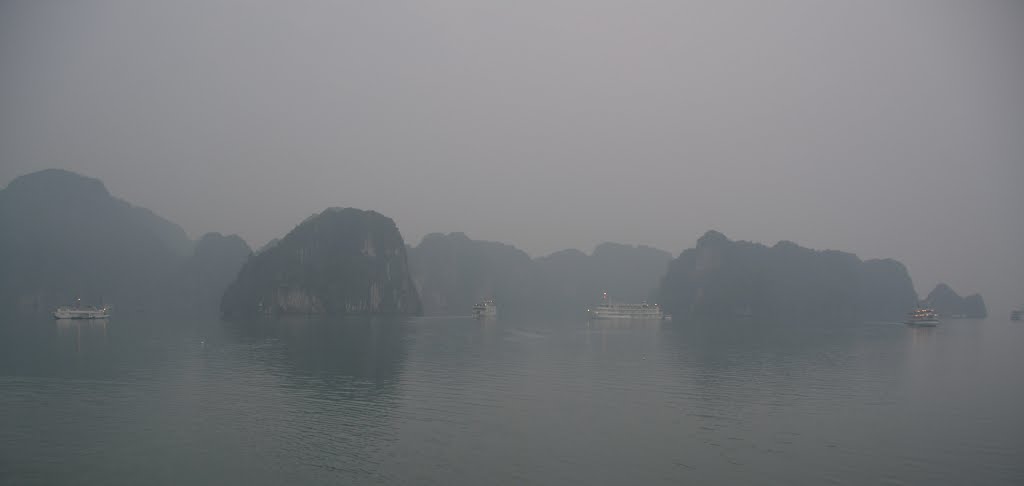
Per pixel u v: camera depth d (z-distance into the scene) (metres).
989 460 34.25
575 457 34.25
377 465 32.69
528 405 47.44
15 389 52.69
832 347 100.00
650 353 86.69
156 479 30.55
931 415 45.03
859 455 35.03
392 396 50.59
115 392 51.50
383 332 130.62
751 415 44.59
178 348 89.06
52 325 146.50
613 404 48.06
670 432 39.62
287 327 147.62
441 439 37.53
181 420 41.75
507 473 31.62
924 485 30.38
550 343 103.12
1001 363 78.19
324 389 53.56
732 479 31.02
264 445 36.03
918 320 187.75
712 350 91.62
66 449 35.16
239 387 54.22
